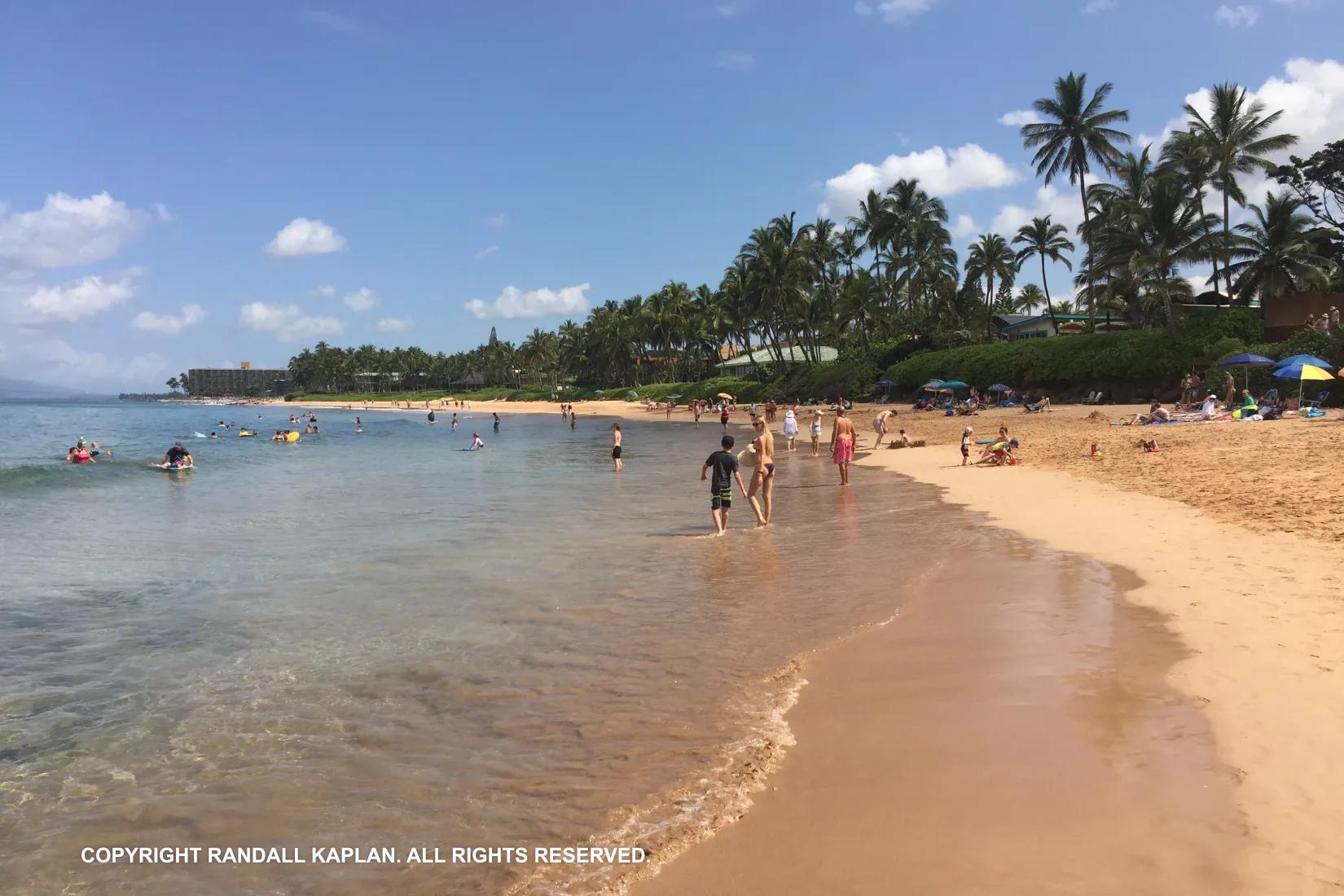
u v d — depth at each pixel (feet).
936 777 14.24
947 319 215.10
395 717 18.03
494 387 536.01
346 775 15.28
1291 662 18.74
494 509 54.24
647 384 382.83
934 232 223.92
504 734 16.98
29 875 12.17
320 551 39.27
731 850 12.27
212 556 38.47
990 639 22.29
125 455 121.90
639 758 15.66
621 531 43.91
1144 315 178.40
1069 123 168.76
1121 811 12.72
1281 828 11.96
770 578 31.40
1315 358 84.23
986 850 11.82
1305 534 32.60
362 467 96.43
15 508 59.31
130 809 14.15
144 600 29.68
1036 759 14.71
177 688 20.11
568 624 25.32
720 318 306.76
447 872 12.09
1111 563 30.83
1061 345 159.94
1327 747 14.42
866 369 210.59
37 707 18.94
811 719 17.26
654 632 24.26
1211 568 28.63
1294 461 52.21
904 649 21.76
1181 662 19.31
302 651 22.99
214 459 113.09
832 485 63.26
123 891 11.78
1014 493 52.54
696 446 127.03
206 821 13.70
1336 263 155.12
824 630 24.03
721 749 15.96
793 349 281.13
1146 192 161.27
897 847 12.05
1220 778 13.61
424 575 32.99
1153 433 78.84
